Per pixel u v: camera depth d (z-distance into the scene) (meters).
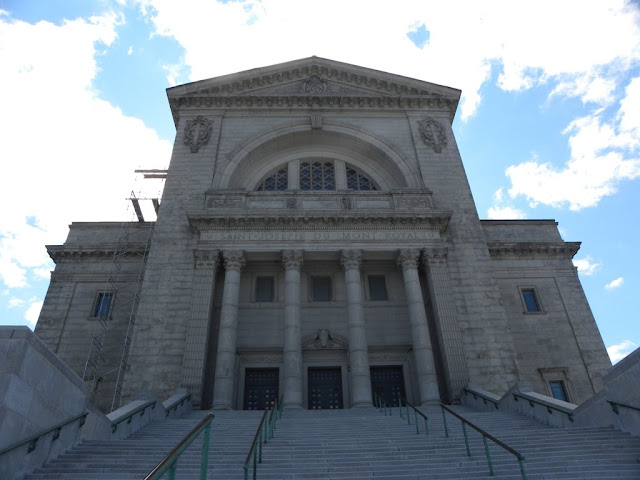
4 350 9.65
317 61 35.25
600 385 27.72
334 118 33.31
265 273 28.58
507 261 31.78
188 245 26.98
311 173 33.09
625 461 11.20
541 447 12.52
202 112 33.12
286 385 22.88
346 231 27.25
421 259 27.33
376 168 33.12
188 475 10.43
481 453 12.29
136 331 24.05
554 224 33.81
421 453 12.41
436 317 25.53
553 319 29.80
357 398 22.83
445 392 24.25
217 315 25.88
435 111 34.06
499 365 24.06
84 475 9.96
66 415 11.66
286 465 11.41
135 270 30.52
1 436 8.91
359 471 10.91
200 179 29.83
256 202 28.38
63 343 27.84
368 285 28.69
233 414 19.98
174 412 19.86
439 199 29.73
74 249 30.84
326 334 26.42
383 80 34.81
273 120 33.09
